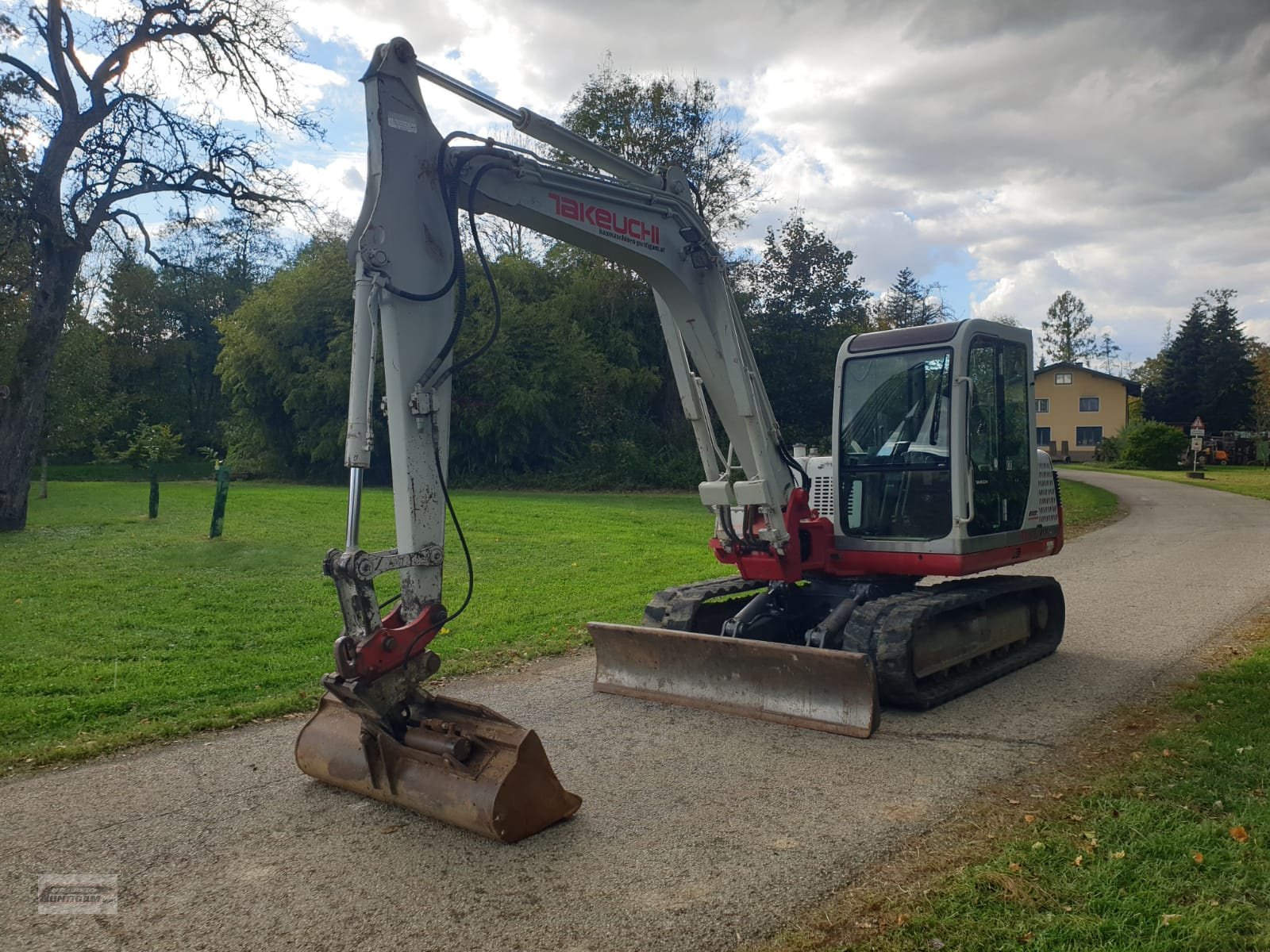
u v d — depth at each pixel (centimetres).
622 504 2473
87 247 1850
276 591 1066
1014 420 752
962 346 661
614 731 578
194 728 587
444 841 418
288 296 3381
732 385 617
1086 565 1312
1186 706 600
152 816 450
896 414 695
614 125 3316
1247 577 1155
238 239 3112
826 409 3544
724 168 3381
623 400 3353
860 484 712
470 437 3231
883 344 698
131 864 397
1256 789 443
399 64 454
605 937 333
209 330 5488
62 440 3095
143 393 5031
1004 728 573
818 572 706
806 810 446
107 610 946
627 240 557
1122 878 358
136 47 1891
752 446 632
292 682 693
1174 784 454
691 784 485
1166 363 6675
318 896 367
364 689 418
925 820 430
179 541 1508
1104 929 321
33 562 1270
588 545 1547
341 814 451
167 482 3422
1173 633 843
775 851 400
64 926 346
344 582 421
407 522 442
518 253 3731
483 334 3142
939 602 623
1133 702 625
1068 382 6600
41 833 430
